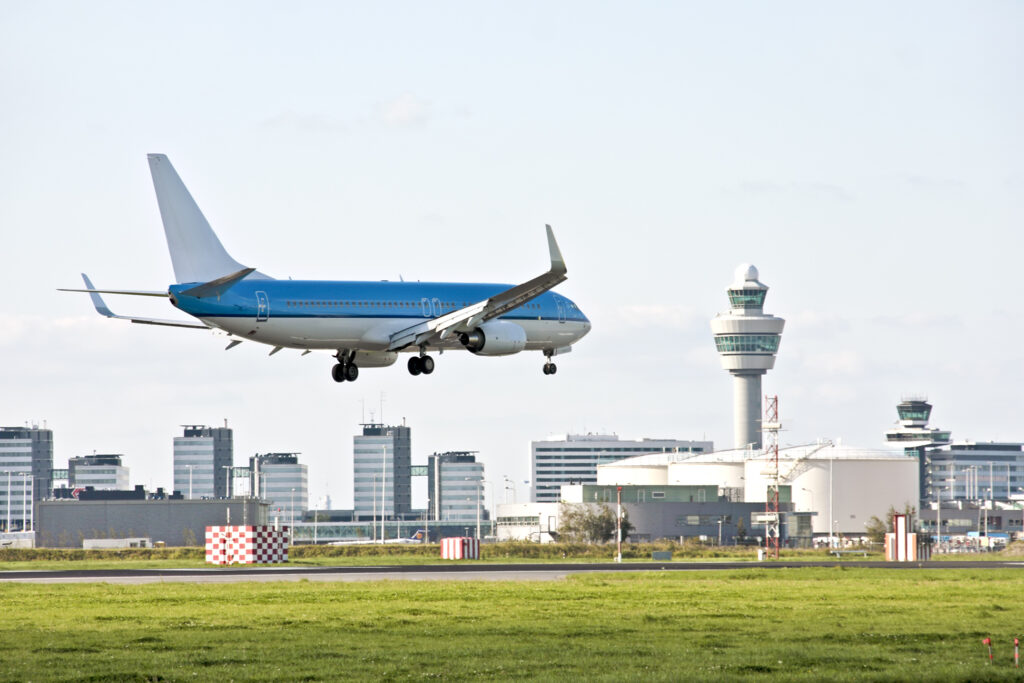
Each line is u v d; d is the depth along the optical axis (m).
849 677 82.88
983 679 83.25
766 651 95.94
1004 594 152.38
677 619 119.00
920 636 106.06
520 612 124.88
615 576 188.12
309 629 109.62
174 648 97.00
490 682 80.81
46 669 86.12
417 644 99.19
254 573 199.88
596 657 92.00
